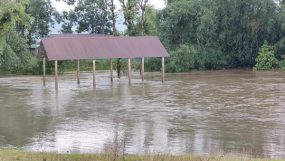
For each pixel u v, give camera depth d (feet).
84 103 123.44
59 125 92.27
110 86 167.02
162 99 129.29
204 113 104.17
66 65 261.44
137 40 174.29
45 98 135.23
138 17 219.20
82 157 51.90
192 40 250.57
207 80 183.73
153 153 61.72
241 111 105.81
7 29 59.77
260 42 252.21
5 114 107.45
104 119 98.48
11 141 77.77
